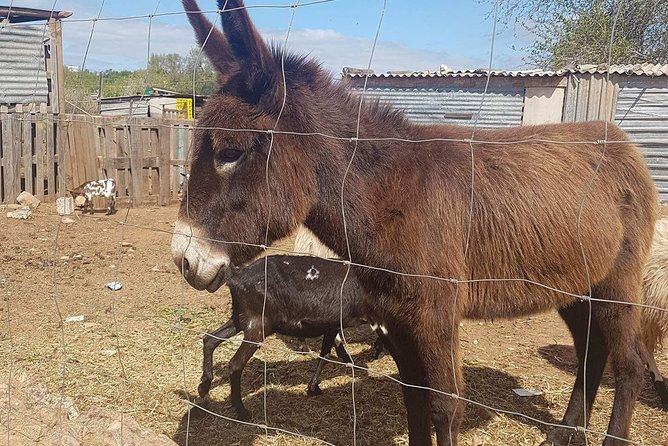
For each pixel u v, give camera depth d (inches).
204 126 103.2
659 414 162.1
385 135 105.9
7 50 525.7
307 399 170.9
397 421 157.9
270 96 101.1
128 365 184.4
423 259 100.5
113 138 493.0
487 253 107.5
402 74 593.3
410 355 114.0
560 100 546.9
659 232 169.3
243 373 187.5
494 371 190.7
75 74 624.4
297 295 165.3
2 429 128.5
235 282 161.5
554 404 167.2
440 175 104.3
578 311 137.9
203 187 103.5
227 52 107.7
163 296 259.0
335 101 107.6
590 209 113.4
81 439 126.6
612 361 129.3
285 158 101.8
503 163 110.4
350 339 220.7
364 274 106.0
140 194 502.3
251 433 149.3
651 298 162.1
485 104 578.6
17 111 510.0
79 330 212.1
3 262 304.8
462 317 111.7
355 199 102.3
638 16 597.0
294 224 104.6
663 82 505.7
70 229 397.7
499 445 144.4
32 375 163.8
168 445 125.6
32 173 471.5
